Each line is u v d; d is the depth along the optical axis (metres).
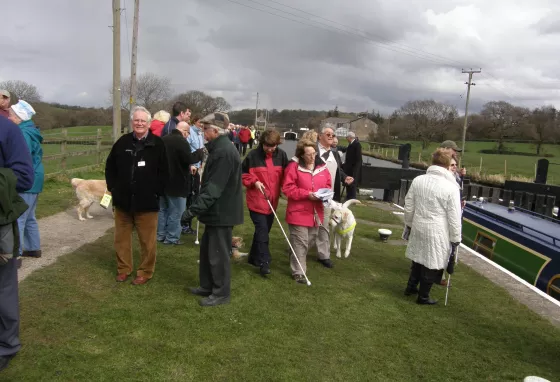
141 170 4.56
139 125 4.46
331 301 4.96
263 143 5.52
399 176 15.56
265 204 5.54
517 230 7.94
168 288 4.82
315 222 5.50
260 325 4.19
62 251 5.66
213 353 3.61
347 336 4.16
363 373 3.56
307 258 6.61
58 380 3.05
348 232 6.66
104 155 16.09
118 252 4.84
